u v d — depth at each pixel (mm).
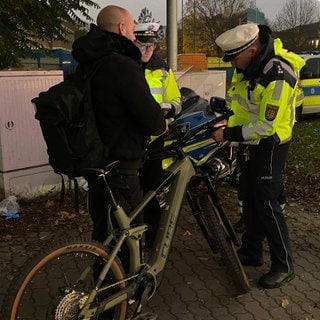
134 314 2686
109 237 2631
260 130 3104
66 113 2369
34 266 2330
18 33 6477
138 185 2816
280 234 3428
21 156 5113
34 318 2670
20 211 4805
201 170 3219
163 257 2801
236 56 3176
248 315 3121
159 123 2617
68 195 5180
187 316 3102
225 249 3131
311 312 3166
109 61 2512
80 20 6820
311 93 13797
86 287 2541
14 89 4969
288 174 6758
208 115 4035
